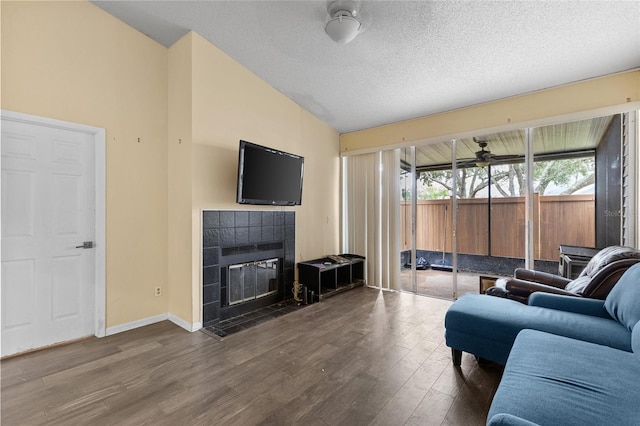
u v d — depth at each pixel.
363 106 4.07
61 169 2.64
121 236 2.94
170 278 3.26
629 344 1.59
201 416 1.70
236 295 3.41
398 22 2.51
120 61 2.94
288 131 4.04
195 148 2.99
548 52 2.69
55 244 2.62
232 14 2.71
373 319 3.23
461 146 4.00
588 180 3.21
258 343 2.65
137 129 3.06
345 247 5.04
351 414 1.71
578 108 3.07
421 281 4.63
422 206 4.63
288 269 4.04
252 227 3.56
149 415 1.72
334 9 2.43
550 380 1.24
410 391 1.93
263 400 1.85
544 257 3.47
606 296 2.11
